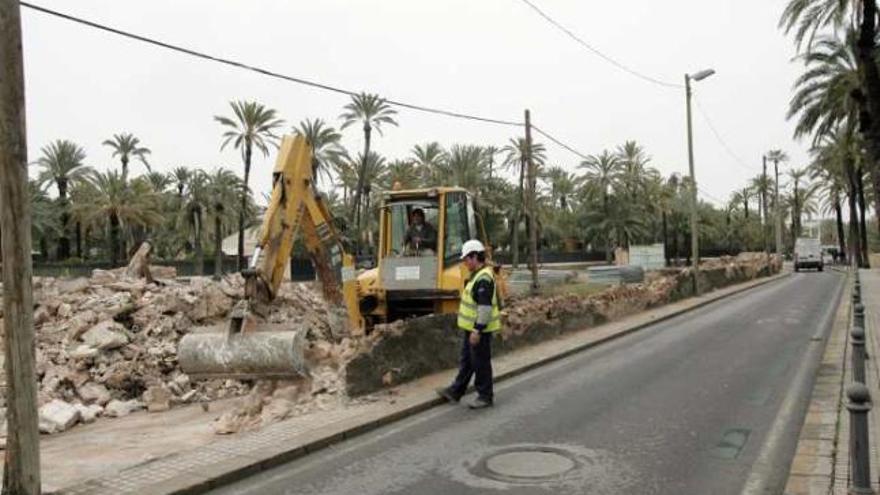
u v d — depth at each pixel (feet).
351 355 30.58
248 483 20.45
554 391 32.94
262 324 29.58
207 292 42.88
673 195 269.85
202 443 24.09
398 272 42.37
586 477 20.24
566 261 281.95
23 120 18.01
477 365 29.76
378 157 207.72
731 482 19.69
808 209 339.16
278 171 34.17
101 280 45.39
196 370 28.25
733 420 26.63
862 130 70.95
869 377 32.53
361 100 176.24
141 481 19.72
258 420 26.32
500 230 256.93
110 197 192.75
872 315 59.77
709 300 86.79
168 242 258.98
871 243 330.54
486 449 23.38
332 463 22.20
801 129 112.57
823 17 72.59
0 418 28.09
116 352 35.22
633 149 248.93
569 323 53.26
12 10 17.80
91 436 26.09
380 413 27.27
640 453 22.56
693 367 38.68
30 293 18.06
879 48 62.34
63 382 32.07
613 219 249.55
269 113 177.68
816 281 132.46
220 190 203.72
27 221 18.04
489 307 29.22
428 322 35.86
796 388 32.27
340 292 39.40
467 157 213.05
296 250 187.42
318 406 28.14
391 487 19.77
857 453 16.03
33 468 17.92
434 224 43.14
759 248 374.22
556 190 307.58
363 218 197.36
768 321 61.98
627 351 45.93
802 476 19.45
